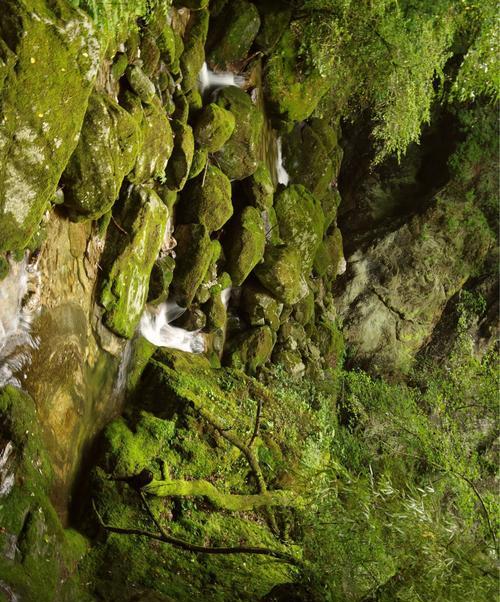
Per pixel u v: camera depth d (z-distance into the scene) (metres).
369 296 11.31
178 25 6.16
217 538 5.29
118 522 4.89
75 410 4.78
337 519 4.87
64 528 4.61
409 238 11.35
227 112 6.60
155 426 5.48
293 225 8.35
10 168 3.65
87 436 5.06
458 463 5.88
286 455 6.47
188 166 5.98
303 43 7.90
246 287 7.83
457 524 4.66
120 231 5.17
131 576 4.56
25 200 3.79
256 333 7.67
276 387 7.67
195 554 5.01
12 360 4.13
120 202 5.17
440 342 11.53
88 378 5.02
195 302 6.75
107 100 4.51
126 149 4.64
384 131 8.73
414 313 11.38
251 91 7.52
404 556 4.32
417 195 11.61
